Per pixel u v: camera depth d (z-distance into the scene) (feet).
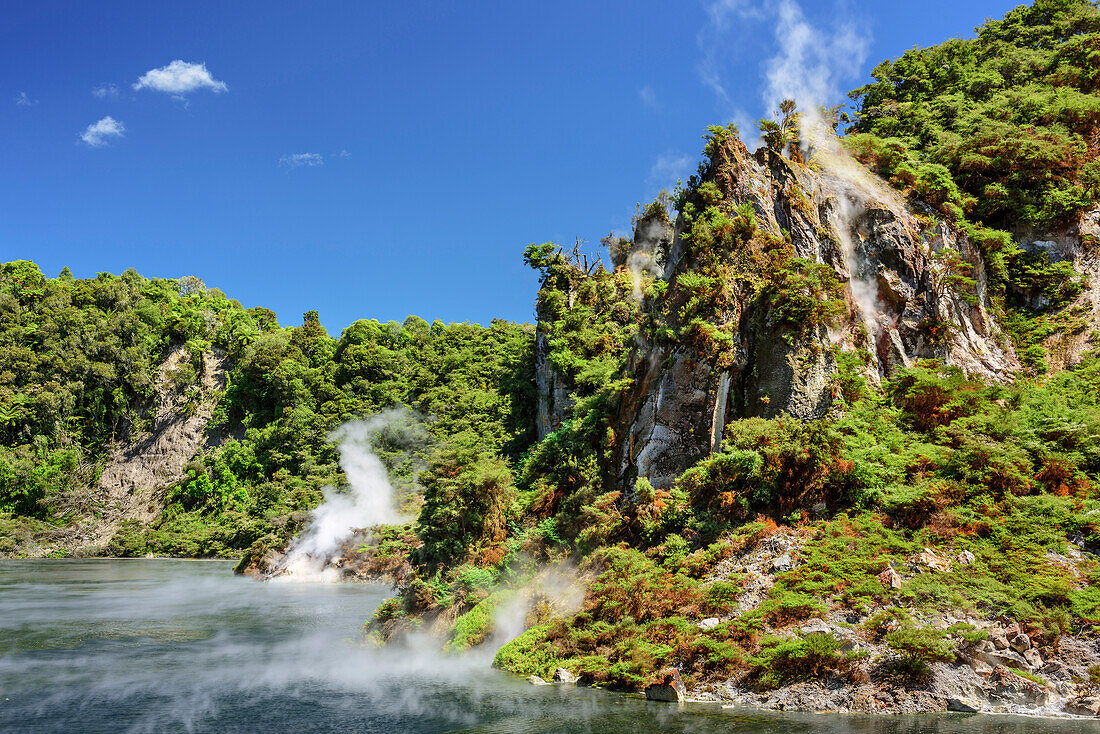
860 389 104.17
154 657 95.50
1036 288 126.72
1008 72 186.39
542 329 183.93
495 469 109.40
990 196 136.56
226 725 64.75
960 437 91.97
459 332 341.62
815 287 103.45
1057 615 65.92
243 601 151.43
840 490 88.33
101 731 63.62
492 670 83.61
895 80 207.92
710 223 111.34
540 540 103.65
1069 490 83.71
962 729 55.83
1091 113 146.00
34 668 88.58
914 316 114.83
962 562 75.15
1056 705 60.18
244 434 346.95
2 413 323.16
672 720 61.16
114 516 310.24
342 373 334.44
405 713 67.21
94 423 352.08
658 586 81.82
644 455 105.81
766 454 90.68
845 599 71.61
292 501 248.11
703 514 91.86
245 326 401.90
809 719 60.34
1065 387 106.63
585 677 75.66
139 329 389.39
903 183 132.46
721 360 102.83
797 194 119.34
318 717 66.64
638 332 119.96
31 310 398.01
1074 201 129.70
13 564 243.19
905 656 64.34
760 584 77.25
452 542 107.04
